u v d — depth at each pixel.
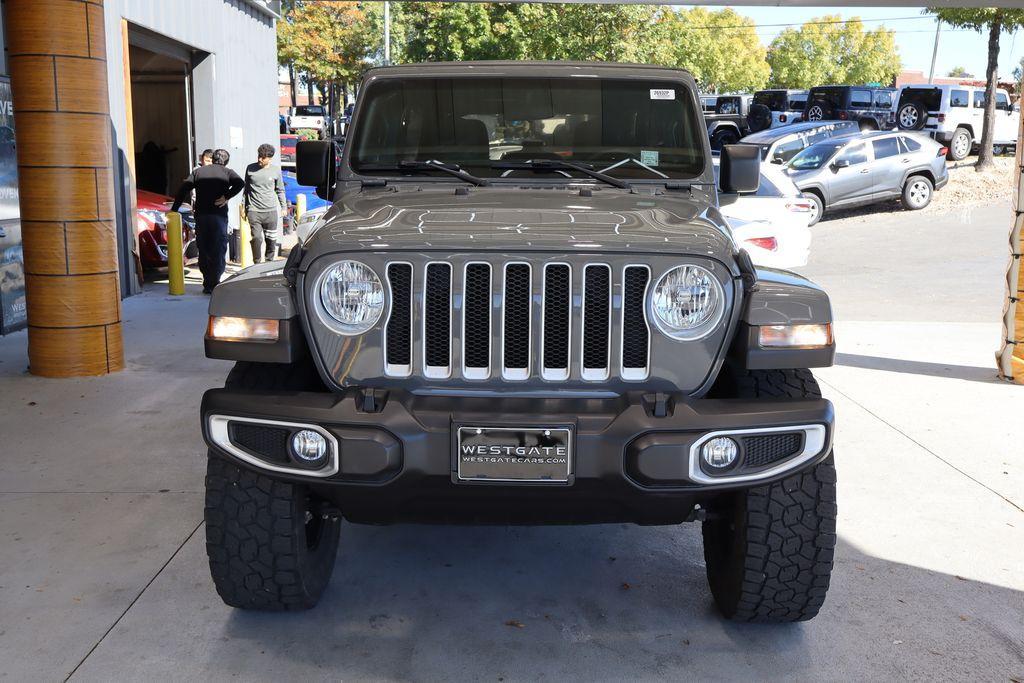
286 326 3.13
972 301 11.77
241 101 16.81
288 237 18.39
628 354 3.18
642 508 3.16
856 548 4.33
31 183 6.92
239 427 3.12
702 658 3.39
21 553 4.13
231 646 3.41
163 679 3.19
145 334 9.02
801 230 9.91
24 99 6.79
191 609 3.67
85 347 7.19
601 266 3.14
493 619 3.66
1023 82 7.17
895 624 3.64
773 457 3.10
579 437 2.98
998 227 18.16
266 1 17.70
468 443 2.99
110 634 3.47
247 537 3.34
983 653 3.44
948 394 7.07
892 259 15.38
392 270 3.15
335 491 3.14
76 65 6.78
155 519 4.52
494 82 4.40
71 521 4.48
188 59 14.97
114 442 5.66
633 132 4.40
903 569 4.12
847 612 3.73
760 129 29.31
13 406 6.40
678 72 4.51
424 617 3.66
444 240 3.13
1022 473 5.36
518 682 3.23
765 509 3.28
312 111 48.12
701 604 3.80
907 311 11.10
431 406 3.07
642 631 3.58
